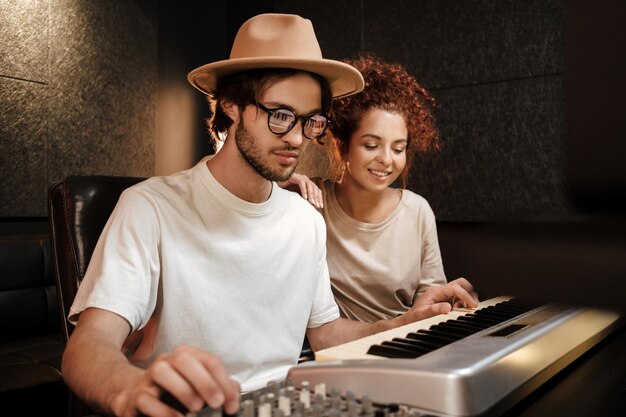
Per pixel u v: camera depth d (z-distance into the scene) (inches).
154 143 131.6
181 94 135.3
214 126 46.7
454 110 103.2
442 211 104.5
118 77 123.4
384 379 24.1
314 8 122.2
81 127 116.6
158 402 21.6
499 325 34.9
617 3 42.0
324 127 40.9
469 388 23.0
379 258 62.9
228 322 41.7
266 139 39.1
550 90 92.7
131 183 48.1
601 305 44.5
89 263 39.7
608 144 43.8
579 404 28.3
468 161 101.6
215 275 41.4
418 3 107.1
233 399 21.4
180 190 42.0
